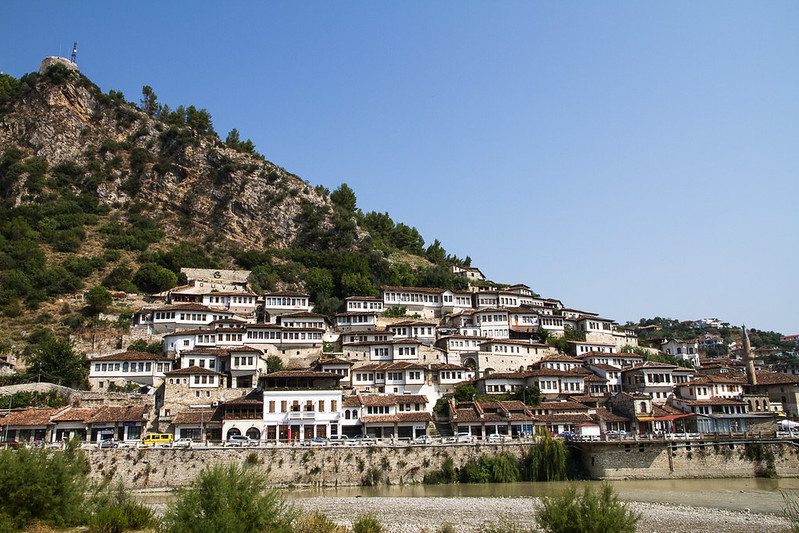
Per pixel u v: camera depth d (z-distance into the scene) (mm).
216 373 100125
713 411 107500
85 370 109562
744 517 59938
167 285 158750
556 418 95812
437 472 80562
